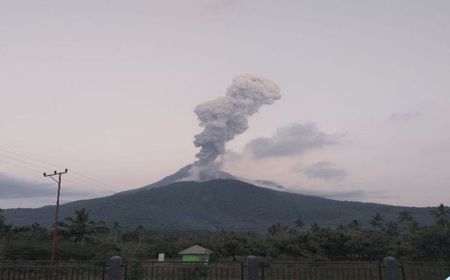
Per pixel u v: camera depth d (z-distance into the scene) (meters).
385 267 12.45
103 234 70.50
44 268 13.25
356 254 42.19
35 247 41.56
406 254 37.47
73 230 59.06
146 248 50.91
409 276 14.47
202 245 49.53
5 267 13.70
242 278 12.58
